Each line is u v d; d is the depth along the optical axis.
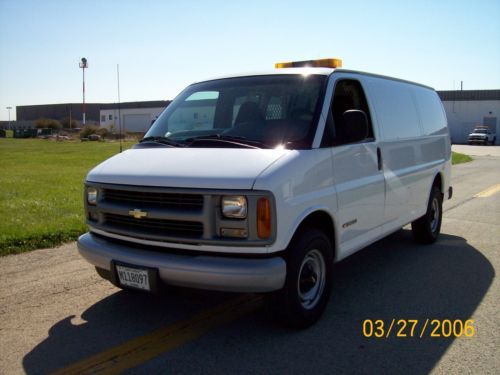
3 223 8.00
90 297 5.05
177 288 3.99
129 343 4.04
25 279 5.57
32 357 3.82
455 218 9.38
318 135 4.36
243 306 4.80
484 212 9.98
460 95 58.19
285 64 5.68
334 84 4.79
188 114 5.11
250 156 4.00
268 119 4.57
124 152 4.84
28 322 4.45
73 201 10.71
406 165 6.12
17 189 12.93
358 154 4.91
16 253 6.59
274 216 3.71
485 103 57.12
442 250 7.02
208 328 4.32
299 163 4.03
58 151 33.06
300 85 4.75
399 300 5.03
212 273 3.68
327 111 4.55
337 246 4.62
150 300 4.97
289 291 4.02
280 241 3.77
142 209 3.98
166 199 3.90
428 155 6.91
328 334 4.21
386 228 5.65
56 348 3.96
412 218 6.43
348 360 3.76
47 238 7.14
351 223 4.82
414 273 5.94
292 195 3.90
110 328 4.32
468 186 14.32
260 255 3.75
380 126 5.45
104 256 4.21
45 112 118.31
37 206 9.91
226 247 3.72
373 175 5.24
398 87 6.23
